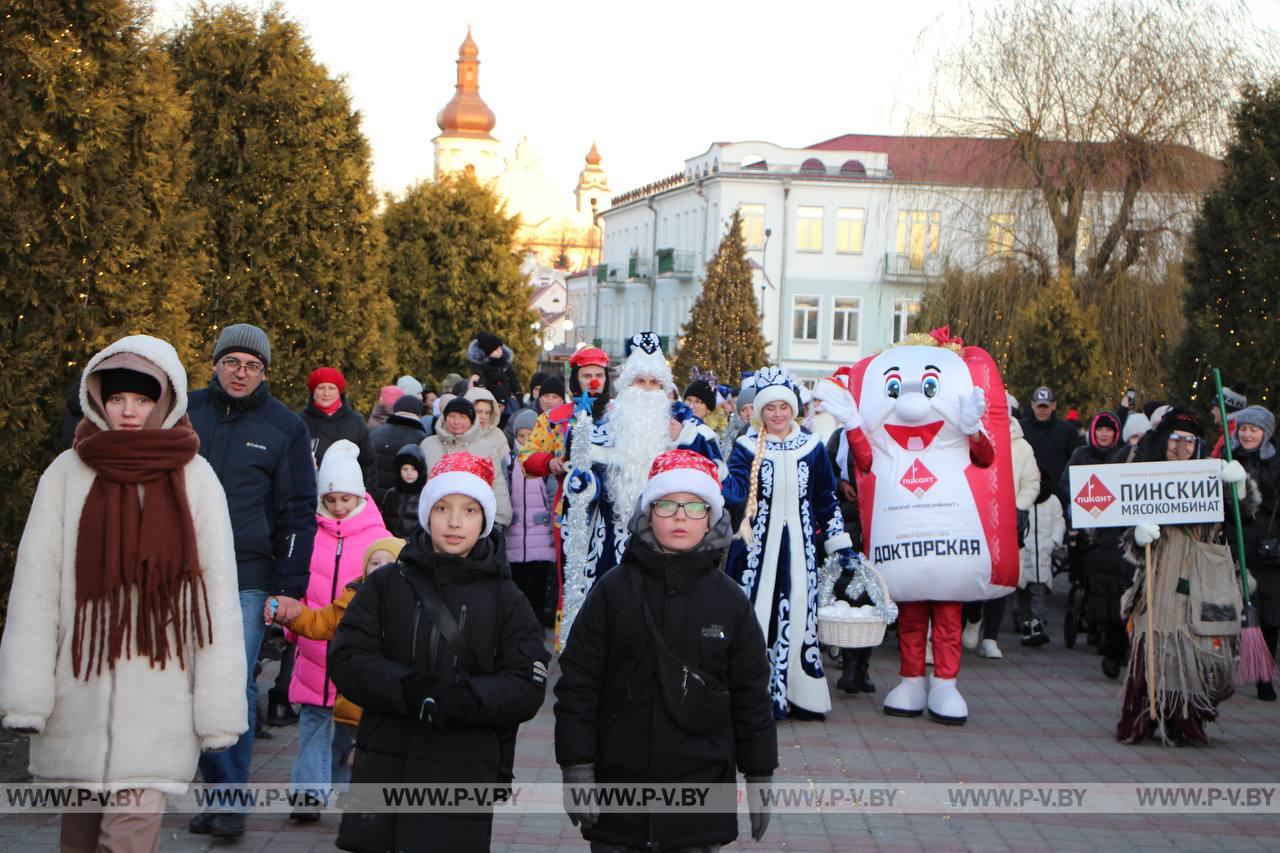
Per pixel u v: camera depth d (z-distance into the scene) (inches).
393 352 710.5
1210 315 581.0
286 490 262.1
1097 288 996.6
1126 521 351.9
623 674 189.0
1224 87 938.1
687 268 2549.2
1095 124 970.7
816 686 382.3
